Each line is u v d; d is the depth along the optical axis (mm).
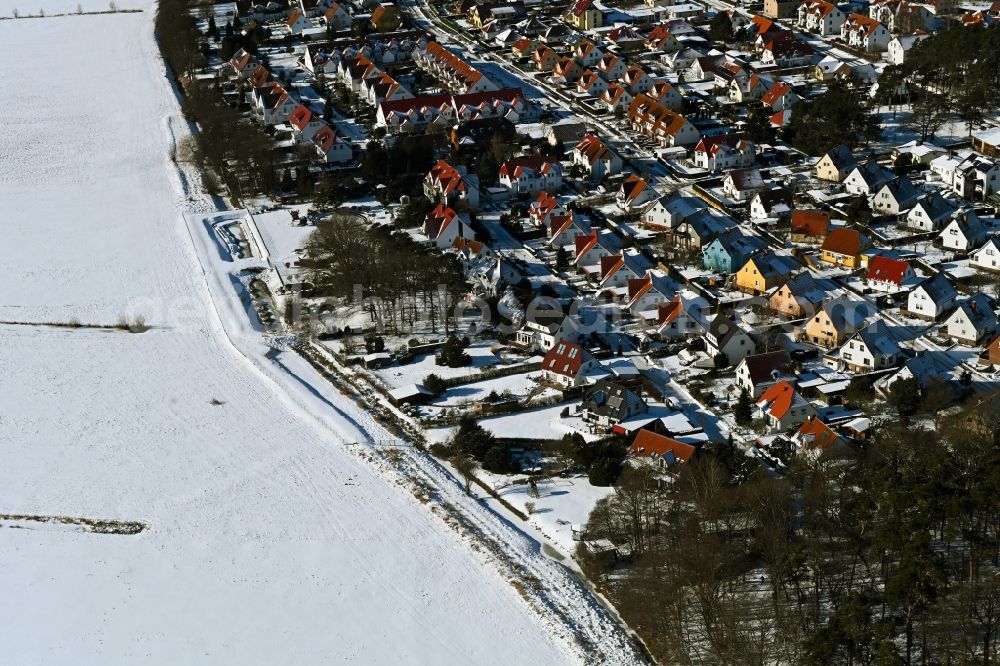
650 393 166750
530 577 135375
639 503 139000
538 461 156000
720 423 159750
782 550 126312
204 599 138000
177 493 157875
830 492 137500
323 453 163500
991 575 123750
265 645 130000
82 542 149750
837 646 112312
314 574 140250
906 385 156000
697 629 123500
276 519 150625
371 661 126062
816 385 163500
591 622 127625
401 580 137750
